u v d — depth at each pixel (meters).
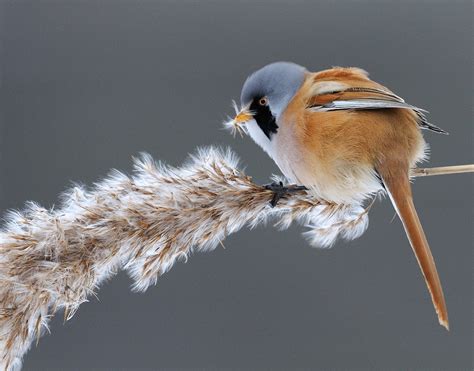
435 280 3.20
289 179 3.24
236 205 3.21
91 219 3.19
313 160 3.23
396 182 3.22
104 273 3.19
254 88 3.24
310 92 3.23
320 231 3.22
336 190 3.22
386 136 3.22
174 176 3.21
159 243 3.20
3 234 3.19
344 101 3.22
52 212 3.20
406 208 3.21
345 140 3.22
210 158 3.21
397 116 3.22
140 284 3.19
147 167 3.21
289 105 3.23
